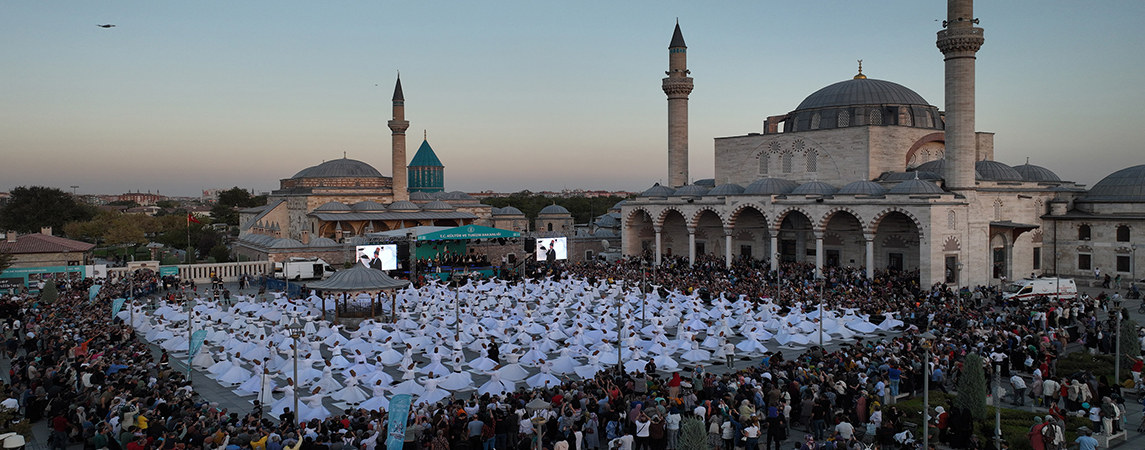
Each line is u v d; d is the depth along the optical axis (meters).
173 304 67.19
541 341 50.97
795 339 51.28
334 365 45.28
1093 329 51.66
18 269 83.69
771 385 34.09
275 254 98.19
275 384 41.94
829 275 80.69
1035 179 100.56
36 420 35.53
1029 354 42.97
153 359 46.66
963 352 42.19
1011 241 85.94
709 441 31.11
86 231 163.25
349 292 67.31
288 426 28.44
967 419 31.45
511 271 97.44
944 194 78.25
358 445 27.75
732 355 45.91
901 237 86.75
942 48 82.00
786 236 98.19
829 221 93.62
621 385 36.41
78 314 56.88
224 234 189.88
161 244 196.25
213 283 86.56
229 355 46.94
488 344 47.56
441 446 27.58
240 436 26.81
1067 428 33.03
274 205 137.25
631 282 80.06
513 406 31.48
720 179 110.38
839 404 34.41
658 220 104.56
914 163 98.31
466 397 39.28
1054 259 90.94
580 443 29.84
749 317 55.53
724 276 82.19
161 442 27.17
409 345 42.06
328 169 151.75
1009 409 36.25
